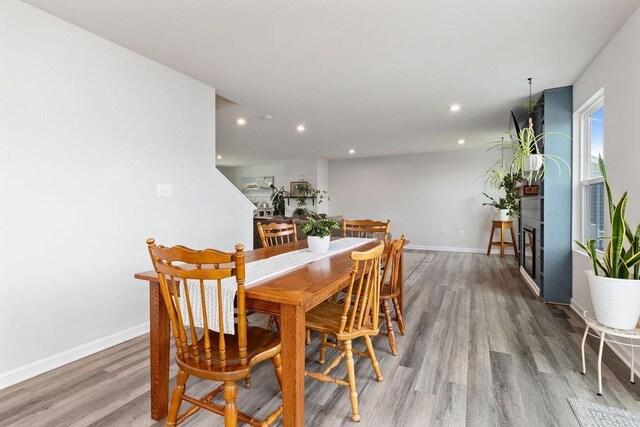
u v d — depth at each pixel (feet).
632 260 5.79
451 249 23.29
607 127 7.89
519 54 8.39
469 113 13.73
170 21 6.93
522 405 5.52
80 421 5.15
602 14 6.62
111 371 6.72
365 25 7.05
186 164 9.91
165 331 5.24
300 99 11.94
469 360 7.11
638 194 6.55
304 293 4.31
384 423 5.11
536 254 12.49
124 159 8.20
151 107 8.83
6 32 6.15
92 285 7.54
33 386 6.15
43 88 6.66
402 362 7.06
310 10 6.50
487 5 6.31
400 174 24.91
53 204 6.84
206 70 9.48
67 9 6.53
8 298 6.19
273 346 4.78
